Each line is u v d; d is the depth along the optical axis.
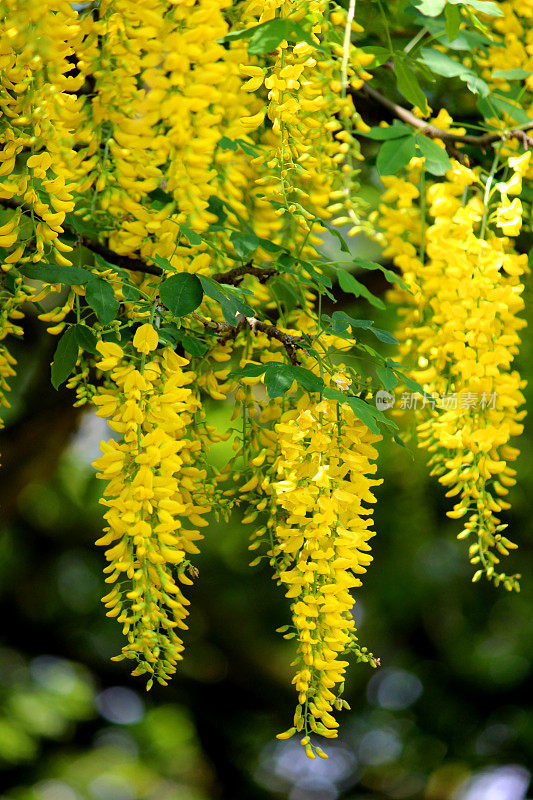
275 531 2.61
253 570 6.32
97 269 2.60
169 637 2.54
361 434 2.56
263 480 2.61
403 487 4.57
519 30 2.89
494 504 2.66
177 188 2.61
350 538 2.52
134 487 2.50
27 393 3.44
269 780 7.99
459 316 2.65
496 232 2.75
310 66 2.60
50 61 2.55
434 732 7.19
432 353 2.71
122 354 2.54
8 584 6.41
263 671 7.04
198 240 2.58
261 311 2.72
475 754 7.03
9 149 2.54
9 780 6.20
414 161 2.75
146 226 2.63
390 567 6.00
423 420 2.75
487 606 6.55
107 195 2.64
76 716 6.08
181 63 2.58
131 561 2.51
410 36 3.02
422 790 7.70
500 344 2.65
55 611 6.77
